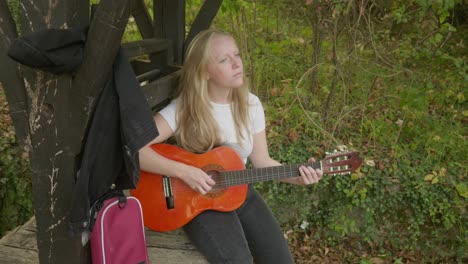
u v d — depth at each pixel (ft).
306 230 13.67
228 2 12.87
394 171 13.32
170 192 7.59
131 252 6.69
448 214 12.73
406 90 14.62
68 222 6.18
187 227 7.72
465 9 21.24
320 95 15.72
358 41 14.65
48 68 5.28
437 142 14.05
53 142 5.95
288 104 15.24
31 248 7.93
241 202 7.81
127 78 5.90
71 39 5.28
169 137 8.16
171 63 9.61
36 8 5.33
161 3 9.48
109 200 6.47
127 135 5.85
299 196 13.43
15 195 14.26
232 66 7.51
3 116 15.06
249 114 8.16
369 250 13.43
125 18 5.28
